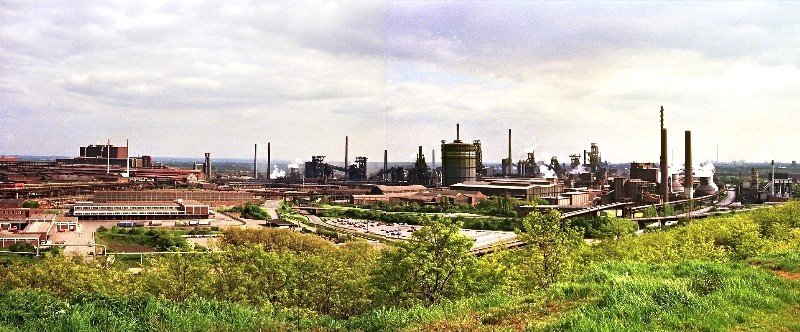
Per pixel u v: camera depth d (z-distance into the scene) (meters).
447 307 29.94
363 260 92.31
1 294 30.19
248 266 62.34
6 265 118.81
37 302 29.45
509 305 28.36
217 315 29.41
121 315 27.92
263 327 27.80
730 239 80.88
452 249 55.50
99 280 73.25
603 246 74.75
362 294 63.38
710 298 26.28
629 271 34.59
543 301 28.08
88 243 167.62
